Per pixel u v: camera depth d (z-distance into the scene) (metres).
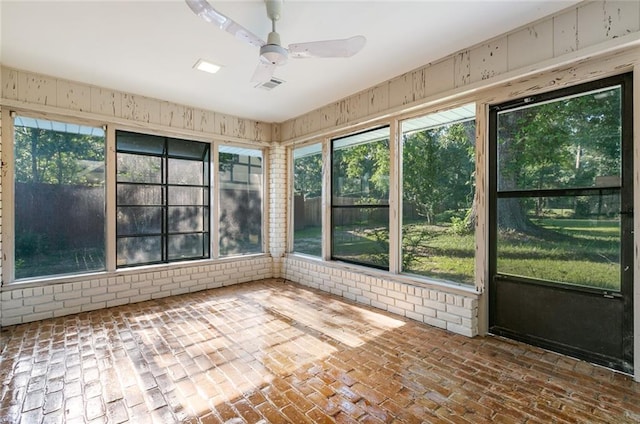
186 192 4.55
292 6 2.21
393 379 2.18
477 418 1.77
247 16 2.32
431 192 3.39
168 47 2.81
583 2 2.22
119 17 2.34
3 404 1.89
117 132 3.94
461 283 3.15
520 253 2.75
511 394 1.99
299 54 2.23
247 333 2.97
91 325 3.18
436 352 2.57
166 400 1.94
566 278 2.50
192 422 1.75
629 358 2.21
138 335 2.92
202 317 3.40
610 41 2.12
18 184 3.35
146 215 4.19
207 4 1.72
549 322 2.59
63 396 1.98
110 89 3.79
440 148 3.31
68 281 3.52
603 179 2.32
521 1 2.20
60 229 3.58
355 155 4.25
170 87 3.76
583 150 2.41
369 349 2.63
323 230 4.62
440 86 3.09
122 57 2.99
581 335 2.43
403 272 3.67
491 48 2.71
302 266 4.86
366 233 4.11
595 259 2.36
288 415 1.80
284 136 5.24
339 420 1.76
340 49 2.18
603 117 2.31
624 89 2.21
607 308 2.30
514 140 2.77
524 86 2.61
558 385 2.09
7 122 3.24
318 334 2.94
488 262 2.92
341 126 4.20
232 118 4.89
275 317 3.39
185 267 4.37
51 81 3.42
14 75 3.22
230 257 4.91
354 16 2.35
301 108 4.59
